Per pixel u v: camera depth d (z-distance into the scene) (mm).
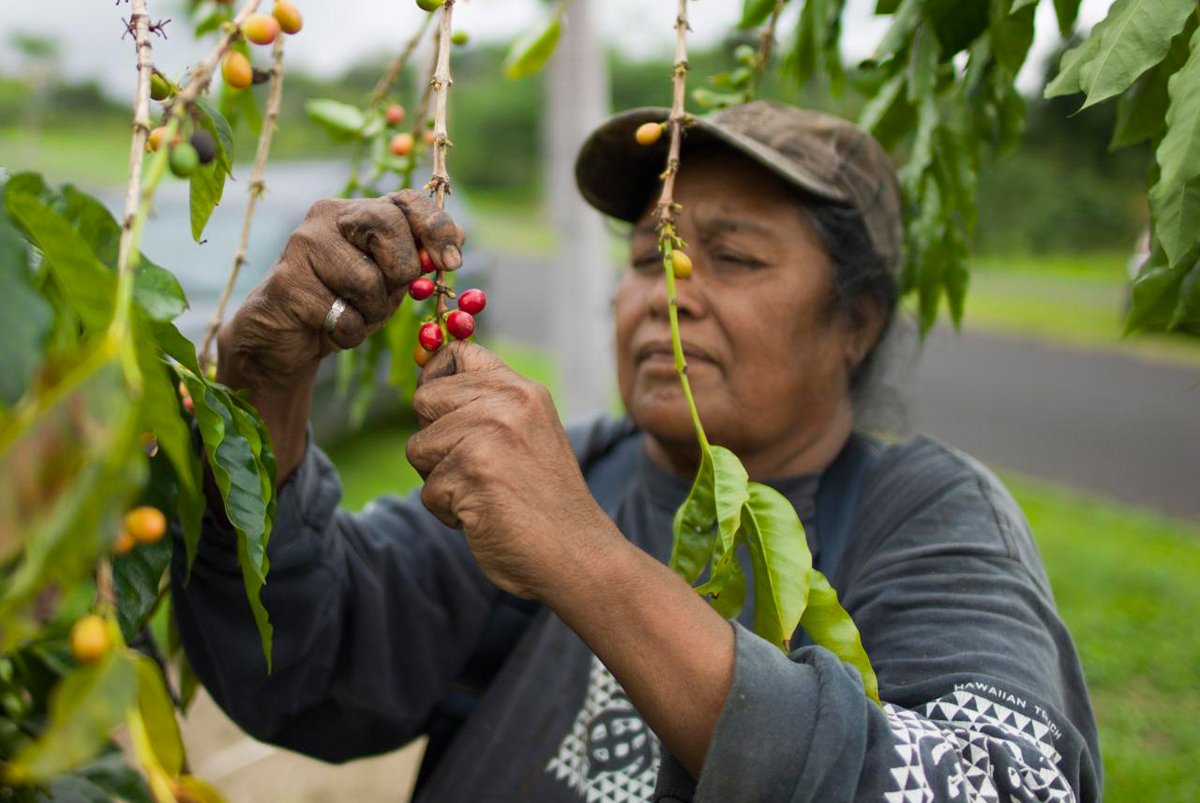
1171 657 3723
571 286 4145
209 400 888
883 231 1418
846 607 1232
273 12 858
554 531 879
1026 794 960
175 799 661
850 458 1407
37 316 622
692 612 890
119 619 897
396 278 982
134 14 727
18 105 13078
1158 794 2902
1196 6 971
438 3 938
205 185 888
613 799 1241
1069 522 5453
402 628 1422
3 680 868
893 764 904
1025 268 16297
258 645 1256
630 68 18828
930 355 10188
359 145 1528
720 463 933
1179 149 893
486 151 24000
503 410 902
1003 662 1067
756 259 1299
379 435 6043
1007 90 1510
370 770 2936
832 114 1463
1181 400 8859
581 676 1344
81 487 542
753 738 852
